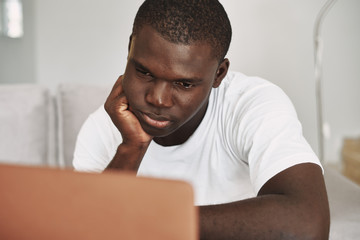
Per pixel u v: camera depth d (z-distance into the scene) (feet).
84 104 5.49
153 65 2.02
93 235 1.00
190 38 2.00
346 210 3.45
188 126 2.97
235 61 12.32
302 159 2.24
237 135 2.73
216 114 3.01
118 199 0.97
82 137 3.26
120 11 13.28
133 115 2.45
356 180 10.66
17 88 5.65
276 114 2.57
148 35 2.01
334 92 11.85
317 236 1.91
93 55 13.62
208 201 3.24
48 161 5.75
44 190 1.01
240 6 12.07
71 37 13.66
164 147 3.09
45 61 13.92
